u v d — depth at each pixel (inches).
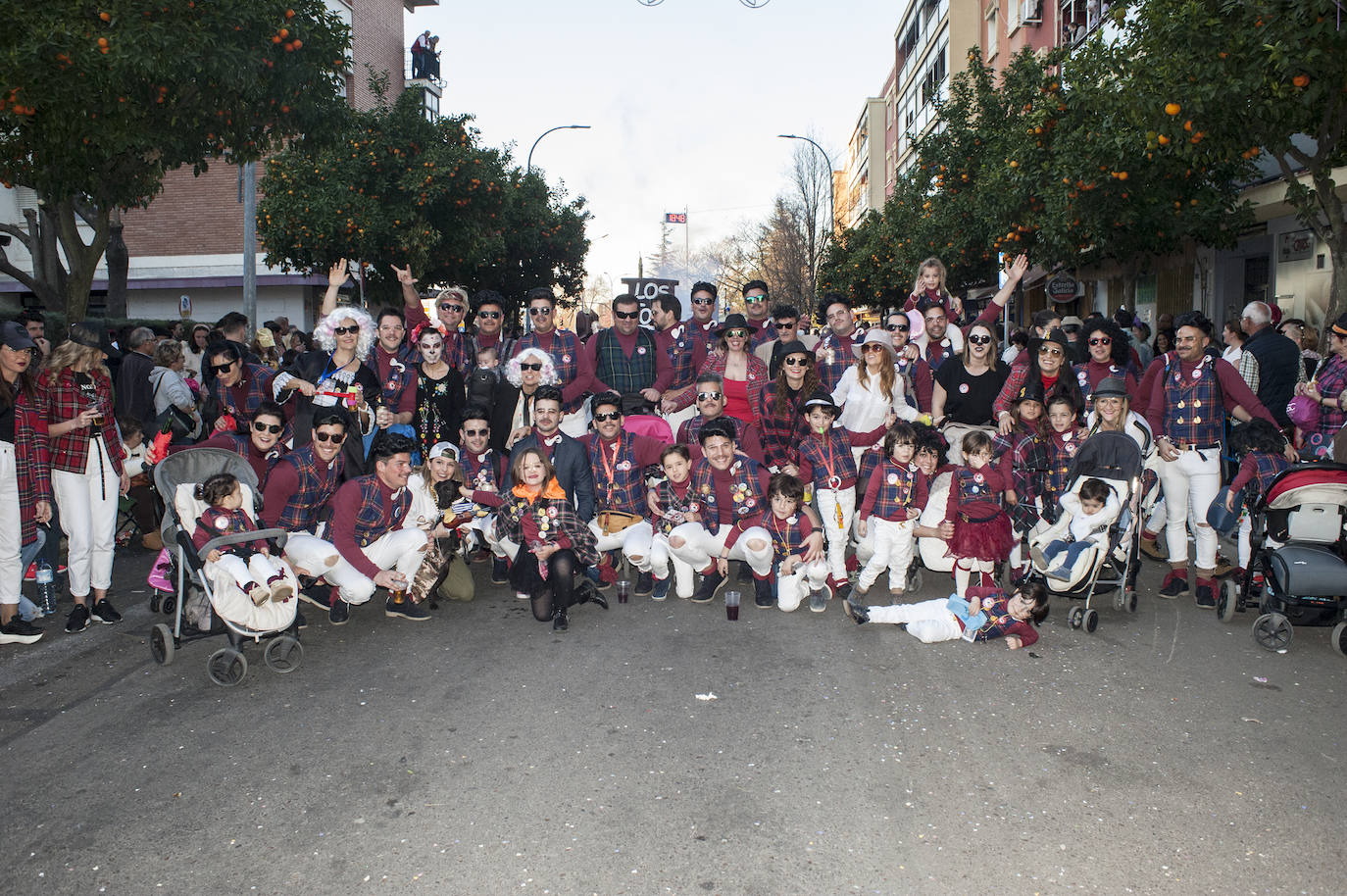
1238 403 258.4
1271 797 150.4
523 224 1213.7
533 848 137.3
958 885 127.0
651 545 274.2
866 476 276.5
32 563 255.0
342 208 791.1
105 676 211.9
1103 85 451.2
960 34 1515.7
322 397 279.6
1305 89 327.3
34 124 335.3
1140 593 278.1
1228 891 125.3
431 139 874.8
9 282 1156.5
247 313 629.0
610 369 341.7
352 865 133.5
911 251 1000.9
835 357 324.8
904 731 177.2
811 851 135.8
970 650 226.5
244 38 359.9
